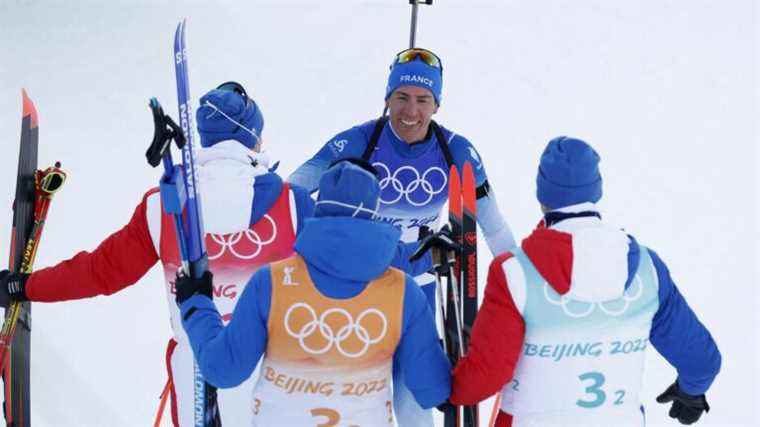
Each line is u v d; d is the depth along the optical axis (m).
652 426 15.39
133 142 27.98
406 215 14.07
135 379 16.39
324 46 35.06
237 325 8.85
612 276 8.88
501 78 32.34
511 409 9.46
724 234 22.64
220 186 10.73
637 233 22.56
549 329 8.99
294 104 30.34
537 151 26.97
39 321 18.12
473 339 9.16
